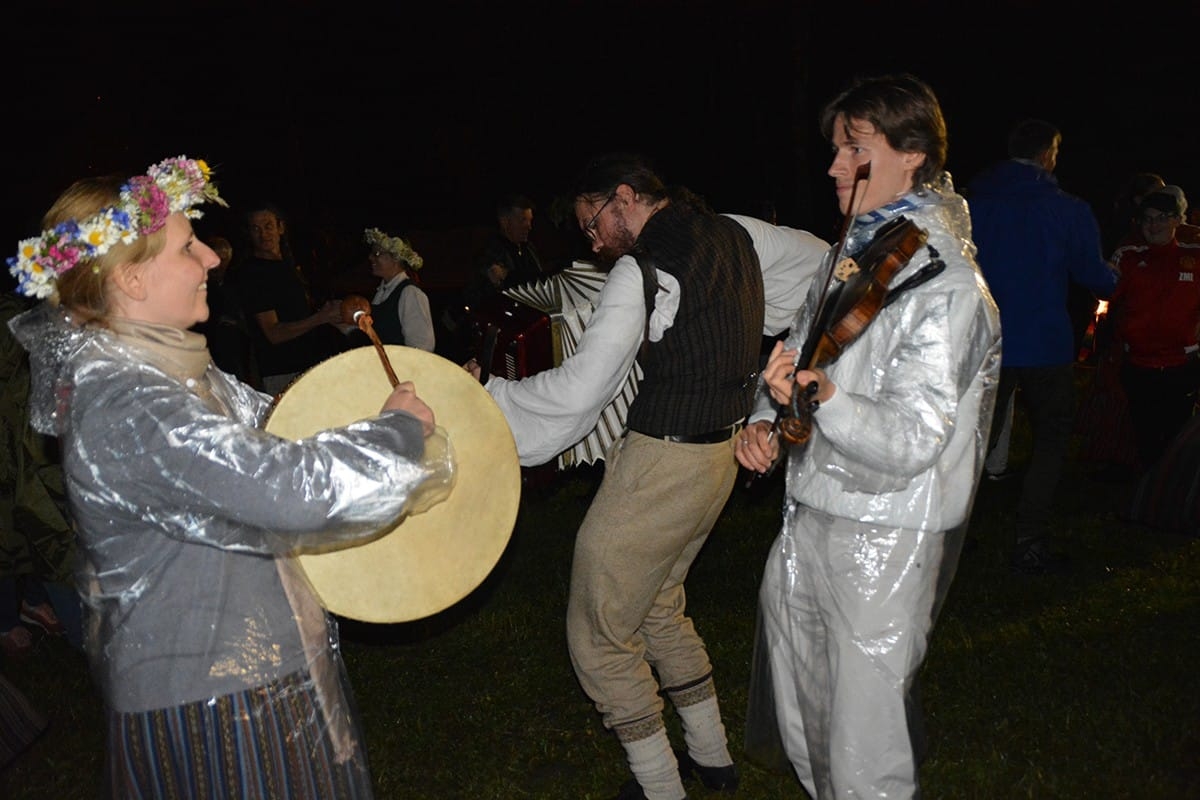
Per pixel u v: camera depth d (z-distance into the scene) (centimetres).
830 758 237
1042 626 422
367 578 223
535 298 357
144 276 193
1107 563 490
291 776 202
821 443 231
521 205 671
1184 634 411
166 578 193
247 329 562
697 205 304
